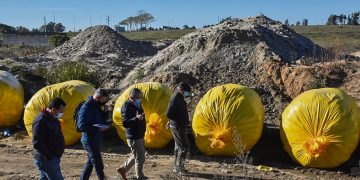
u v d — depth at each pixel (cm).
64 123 1172
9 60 2372
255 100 1045
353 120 949
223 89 1057
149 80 1589
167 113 941
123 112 880
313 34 5828
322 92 988
